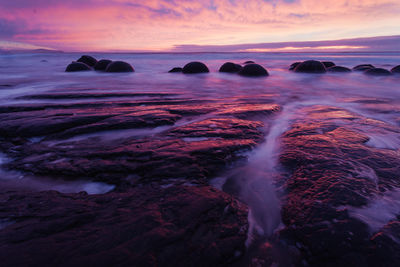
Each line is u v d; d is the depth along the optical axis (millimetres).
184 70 13039
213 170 2217
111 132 3170
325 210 1563
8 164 2320
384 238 1294
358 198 1637
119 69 12984
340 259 1242
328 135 2959
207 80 10469
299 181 1968
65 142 2838
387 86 8930
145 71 14617
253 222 1594
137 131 3225
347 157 2287
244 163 2396
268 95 6848
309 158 2303
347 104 5414
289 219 1587
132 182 1986
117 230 1323
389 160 2215
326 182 1867
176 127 3469
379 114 4340
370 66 15211
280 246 1407
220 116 4016
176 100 5688
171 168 2164
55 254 1145
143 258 1156
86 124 3396
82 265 1091
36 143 2816
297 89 8195
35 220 1429
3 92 6598
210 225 1456
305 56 37938
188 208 1558
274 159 2439
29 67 17469
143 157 2367
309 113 4379
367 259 1206
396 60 25250
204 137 2961
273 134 3266
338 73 13375
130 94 6383
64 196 1769
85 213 1504
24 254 1141
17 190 1938
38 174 2139
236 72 13320
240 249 1361
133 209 1552
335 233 1376
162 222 1407
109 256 1146
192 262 1209
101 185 1984
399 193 1696
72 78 10688
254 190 1963
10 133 2980
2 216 1470
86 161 2328
